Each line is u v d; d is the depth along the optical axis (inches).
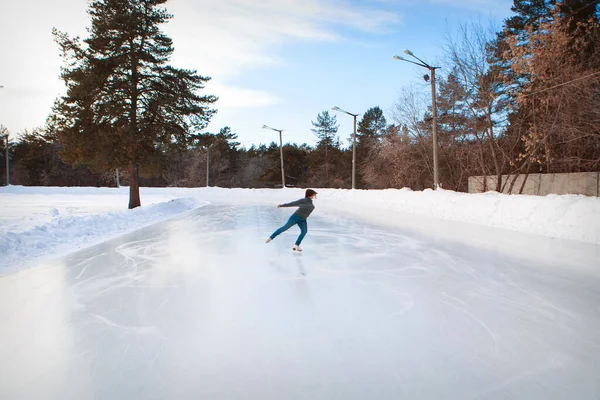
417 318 152.8
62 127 657.6
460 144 912.3
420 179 1147.3
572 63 602.5
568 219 346.6
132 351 122.3
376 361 115.5
